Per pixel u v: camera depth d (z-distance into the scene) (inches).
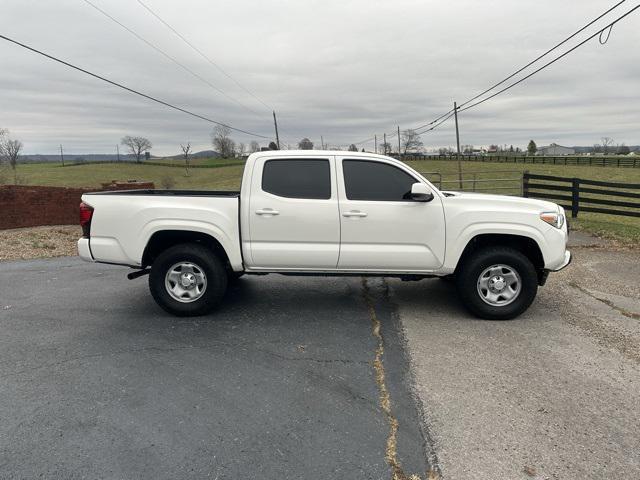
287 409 121.1
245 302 214.2
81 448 104.2
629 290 233.3
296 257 186.7
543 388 131.4
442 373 141.1
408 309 203.6
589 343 163.5
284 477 94.9
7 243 391.2
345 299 219.1
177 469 97.3
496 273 186.9
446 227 184.1
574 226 444.8
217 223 184.9
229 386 133.5
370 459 100.7
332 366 146.5
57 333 176.2
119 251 187.3
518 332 174.7
